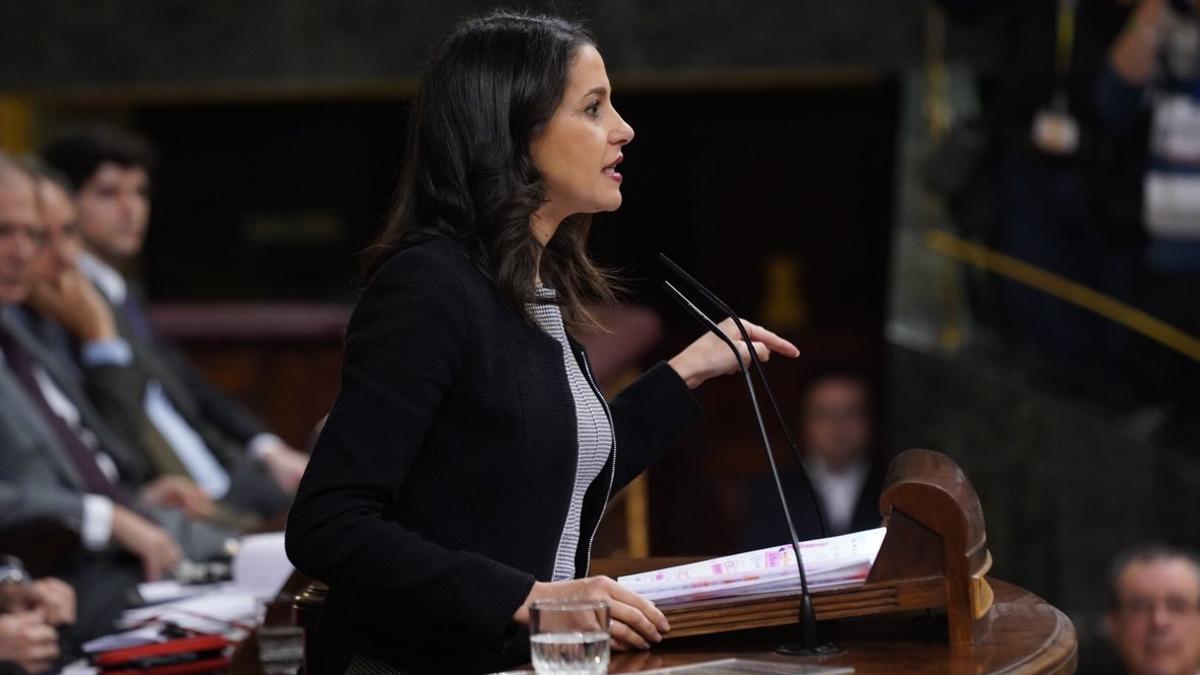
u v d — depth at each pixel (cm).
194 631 1015
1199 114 1759
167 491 1555
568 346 729
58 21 2305
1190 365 1811
